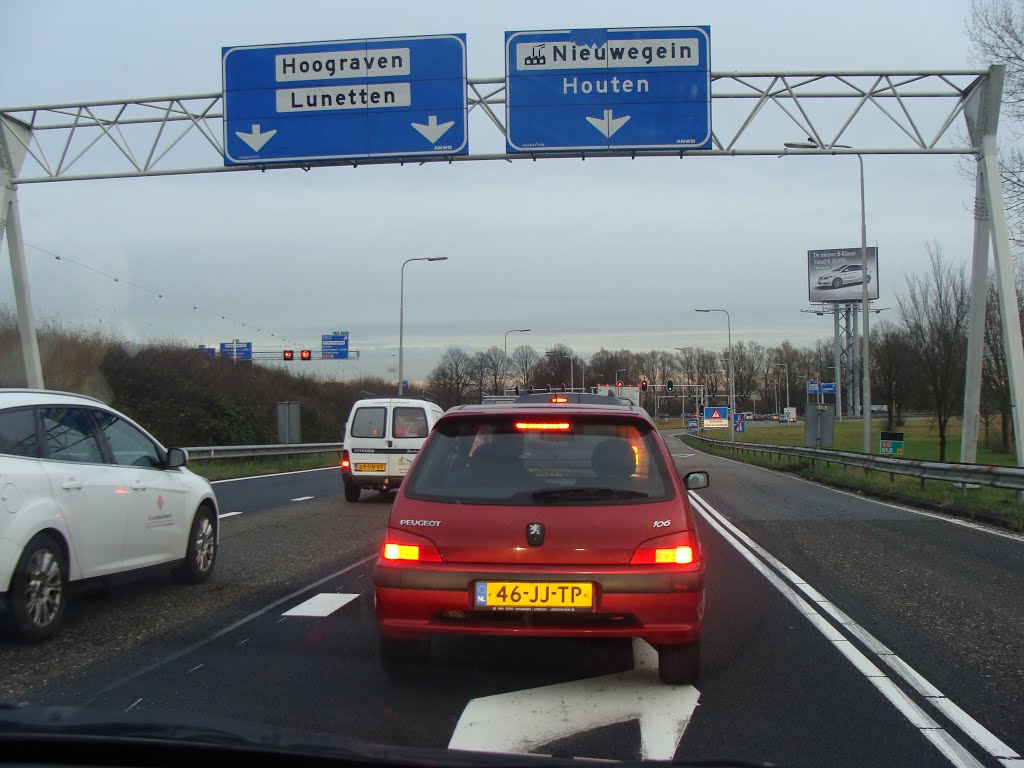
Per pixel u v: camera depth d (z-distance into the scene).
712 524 12.34
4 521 5.15
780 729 4.08
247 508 14.43
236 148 14.52
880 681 4.85
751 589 7.51
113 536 6.17
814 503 15.65
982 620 6.34
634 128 14.16
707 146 14.14
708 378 122.00
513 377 79.19
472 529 4.42
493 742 3.89
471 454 4.76
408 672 4.93
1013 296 14.28
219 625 6.07
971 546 10.11
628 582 4.29
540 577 4.30
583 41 14.19
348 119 14.35
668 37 14.16
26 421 5.62
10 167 15.09
